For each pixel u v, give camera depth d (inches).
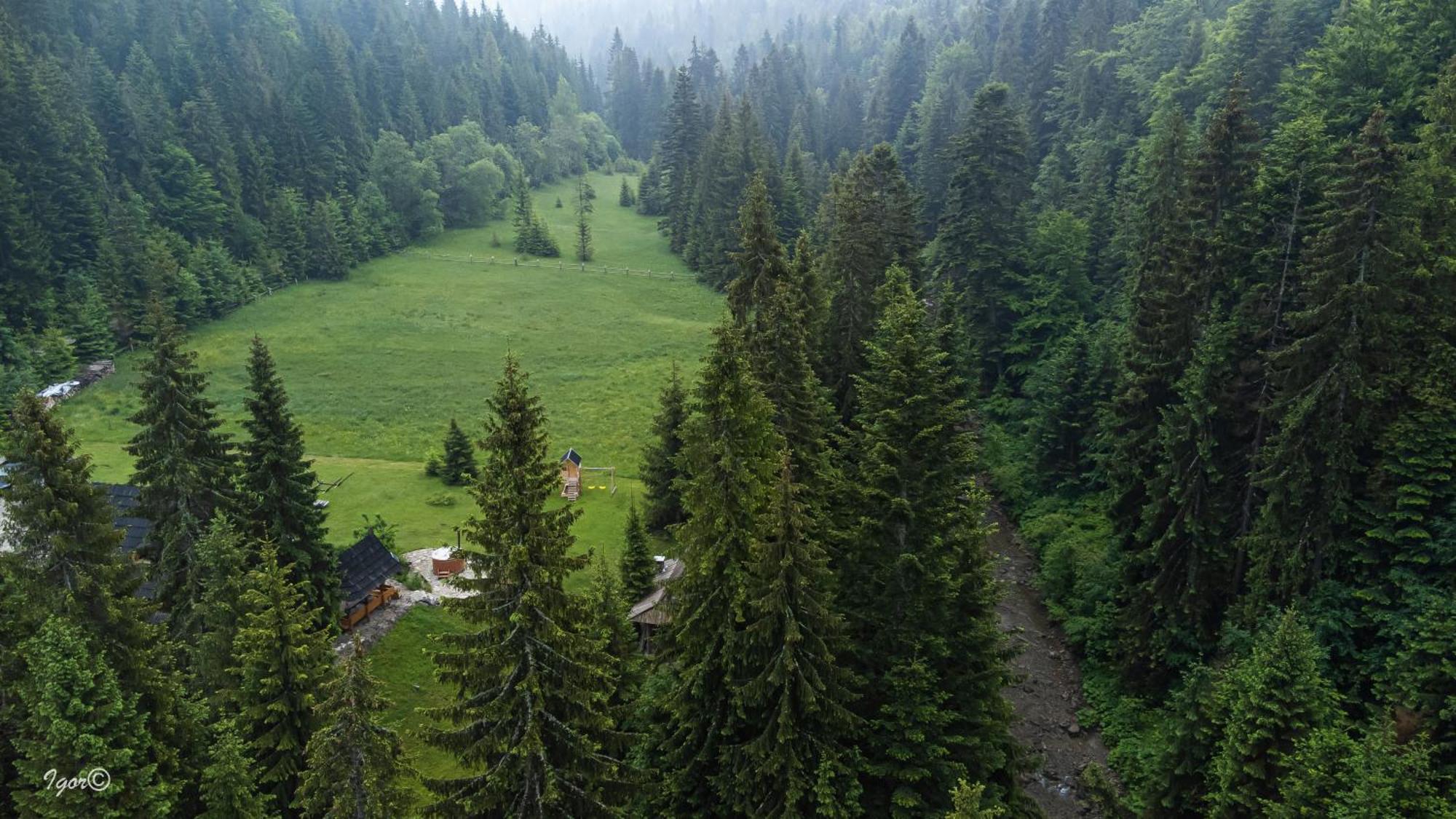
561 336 3324.3
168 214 3585.1
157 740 723.4
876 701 840.3
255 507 1184.8
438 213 4736.7
